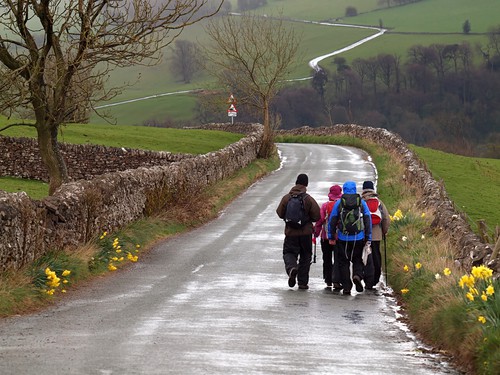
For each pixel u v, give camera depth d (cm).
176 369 2073
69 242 4159
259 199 7850
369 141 14362
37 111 5381
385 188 7806
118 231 5016
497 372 2005
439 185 6059
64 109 5394
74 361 2155
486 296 2394
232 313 3027
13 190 8188
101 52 5016
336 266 3725
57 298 3369
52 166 5481
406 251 4109
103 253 4275
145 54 5056
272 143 12031
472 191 9369
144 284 3759
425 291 3106
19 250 3506
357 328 2841
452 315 2528
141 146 12012
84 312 3030
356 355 2361
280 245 5162
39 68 5019
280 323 2858
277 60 12494
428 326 2719
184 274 4081
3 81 4744
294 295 3553
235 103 12875
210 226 6150
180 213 6131
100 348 2336
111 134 13175
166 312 3020
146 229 5394
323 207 3859
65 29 4944
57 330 2656
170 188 6369
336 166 11081
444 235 4256
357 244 3694
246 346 2412
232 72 12794
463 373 2167
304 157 12662
